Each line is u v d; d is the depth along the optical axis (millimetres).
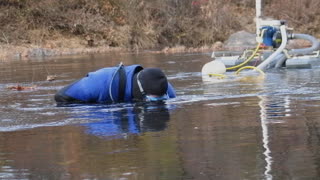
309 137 16703
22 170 14305
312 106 22672
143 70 27094
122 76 27062
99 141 17297
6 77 42062
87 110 24219
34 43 84812
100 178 13328
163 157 14969
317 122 19031
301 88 28938
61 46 85625
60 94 27406
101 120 21359
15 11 89812
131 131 18750
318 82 31453
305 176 12922
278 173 13203
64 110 24453
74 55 71750
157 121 20594
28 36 86062
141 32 91688
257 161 14227
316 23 104000
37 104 26641
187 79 36156
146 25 95000
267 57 42312
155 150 15781
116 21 95250
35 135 18766
